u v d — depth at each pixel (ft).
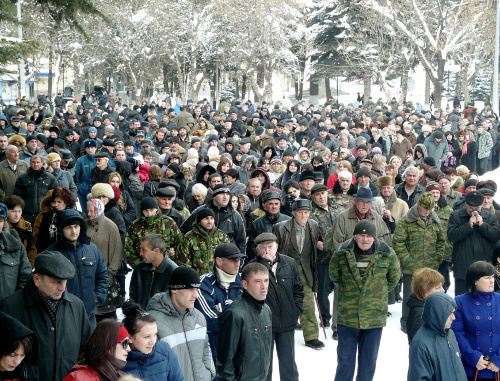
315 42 184.65
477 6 150.61
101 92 164.35
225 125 68.59
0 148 45.68
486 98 203.51
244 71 192.65
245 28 170.60
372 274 23.20
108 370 14.88
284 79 257.75
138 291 23.48
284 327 22.85
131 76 182.09
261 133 62.18
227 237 26.76
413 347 18.19
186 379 17.75
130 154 50.88
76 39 167.32
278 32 169.68
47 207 27.48
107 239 26.86
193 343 18.04
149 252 23.20
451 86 220.43
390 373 26.89
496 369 19.99
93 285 22.57
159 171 39.01
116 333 14.99
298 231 28.60
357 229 23.13
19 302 18.03
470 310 20.62
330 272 23.99
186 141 60.90
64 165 47.80
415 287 20.47
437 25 154.61
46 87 254.88
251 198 36.55
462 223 30.35
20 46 32.27
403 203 35.73
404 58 164.96
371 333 23.40
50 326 17.99
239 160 48.98
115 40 175.63
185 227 28.63
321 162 45.37
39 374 17.80
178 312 18.02
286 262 23.25
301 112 95.61
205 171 38.45
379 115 101.86
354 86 243.81
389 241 32.04
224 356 18.63
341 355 23.57
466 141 70.18
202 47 190.39
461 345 20.34
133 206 36.01
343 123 70.38
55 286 17.76
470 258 30.17
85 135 70.13
